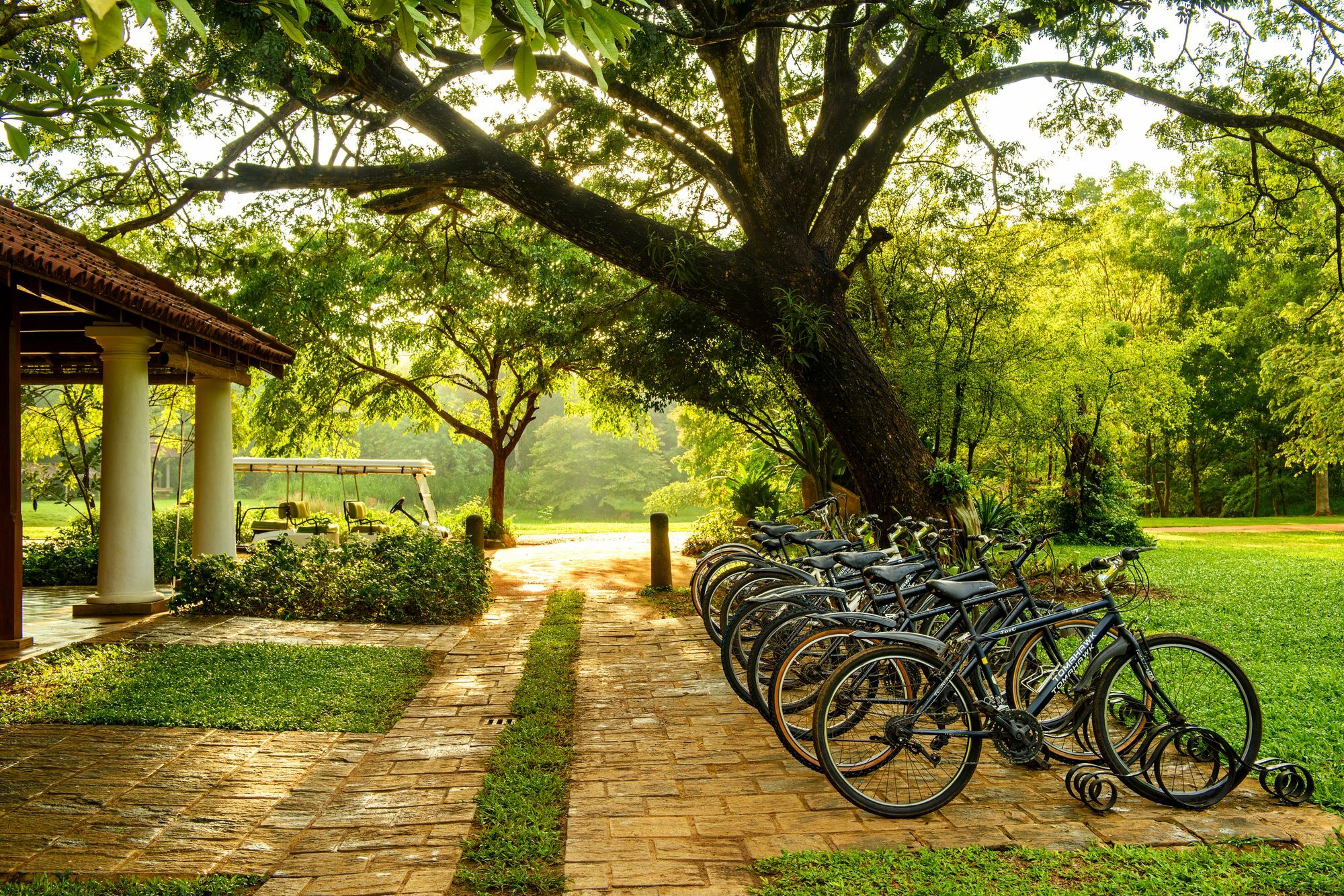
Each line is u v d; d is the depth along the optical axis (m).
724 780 4.40
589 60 2.11
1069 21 8.83
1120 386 17.41
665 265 9.16
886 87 9.60
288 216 11.09
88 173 9.98
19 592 6.98
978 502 10.94
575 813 4.00
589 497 49.91
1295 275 26.94
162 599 8.91
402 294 19.20
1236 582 10.95
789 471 18.05
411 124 9.19
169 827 3.82
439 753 4.84
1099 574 4.32
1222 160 12.11
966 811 3.98
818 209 9.80
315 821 3.91
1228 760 4.10
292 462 19.00
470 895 3.26
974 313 11.67
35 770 4.46
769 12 7.13
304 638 7.87
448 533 18.58
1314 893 3.15
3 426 6.95
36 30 5.12
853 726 4.21
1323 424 21.67
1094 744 4.57
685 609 9.80
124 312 7.90
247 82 7.39
